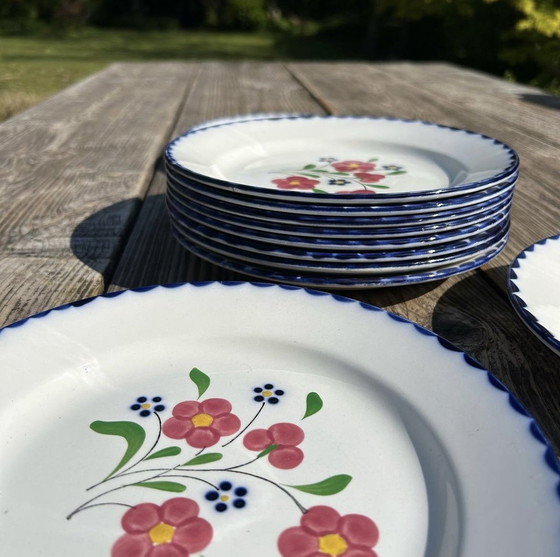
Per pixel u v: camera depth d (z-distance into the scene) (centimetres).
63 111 184
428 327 65
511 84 235
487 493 38
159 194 109
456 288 74
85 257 82
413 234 62
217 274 77
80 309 57
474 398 45
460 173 88
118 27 1345
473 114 175
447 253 65
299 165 94
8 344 52
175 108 189
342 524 40
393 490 42
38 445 47
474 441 42
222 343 57
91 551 38
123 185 114
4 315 67
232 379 54
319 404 51
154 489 43
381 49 931
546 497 35
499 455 40
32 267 79
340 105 190
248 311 59
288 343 56
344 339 55
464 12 658
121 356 55
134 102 198
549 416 52
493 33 656
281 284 66
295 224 61
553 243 69
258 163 96
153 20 1382
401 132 103
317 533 39
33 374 51
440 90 218
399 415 48
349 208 60
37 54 911
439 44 786
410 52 836
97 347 55
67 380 52
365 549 38
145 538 39
